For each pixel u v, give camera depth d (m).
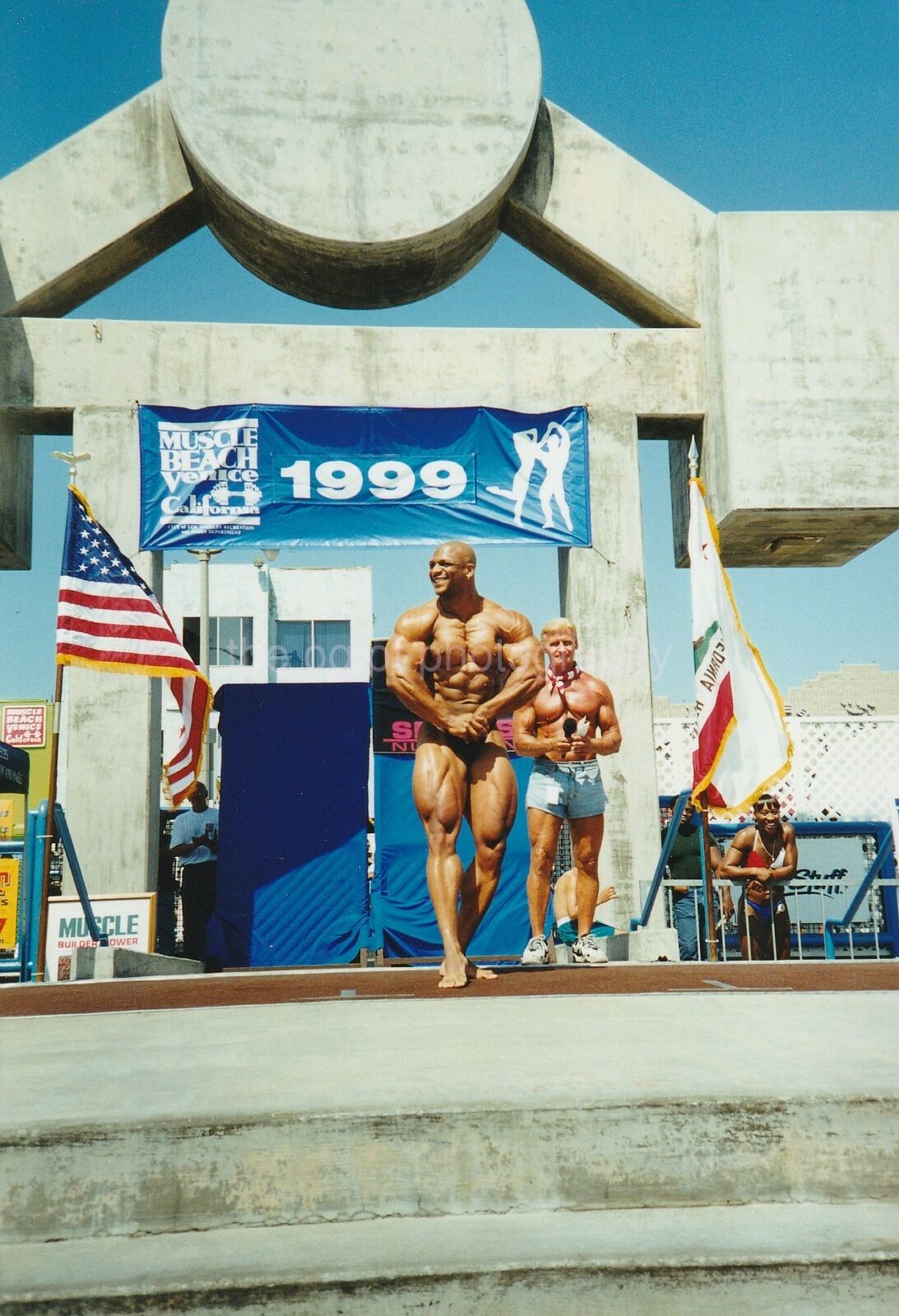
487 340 14.17
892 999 5.23
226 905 13.19
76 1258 2.58
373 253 13.83
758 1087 3.01
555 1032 4.10
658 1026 4.22
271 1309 2.40
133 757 13.06
